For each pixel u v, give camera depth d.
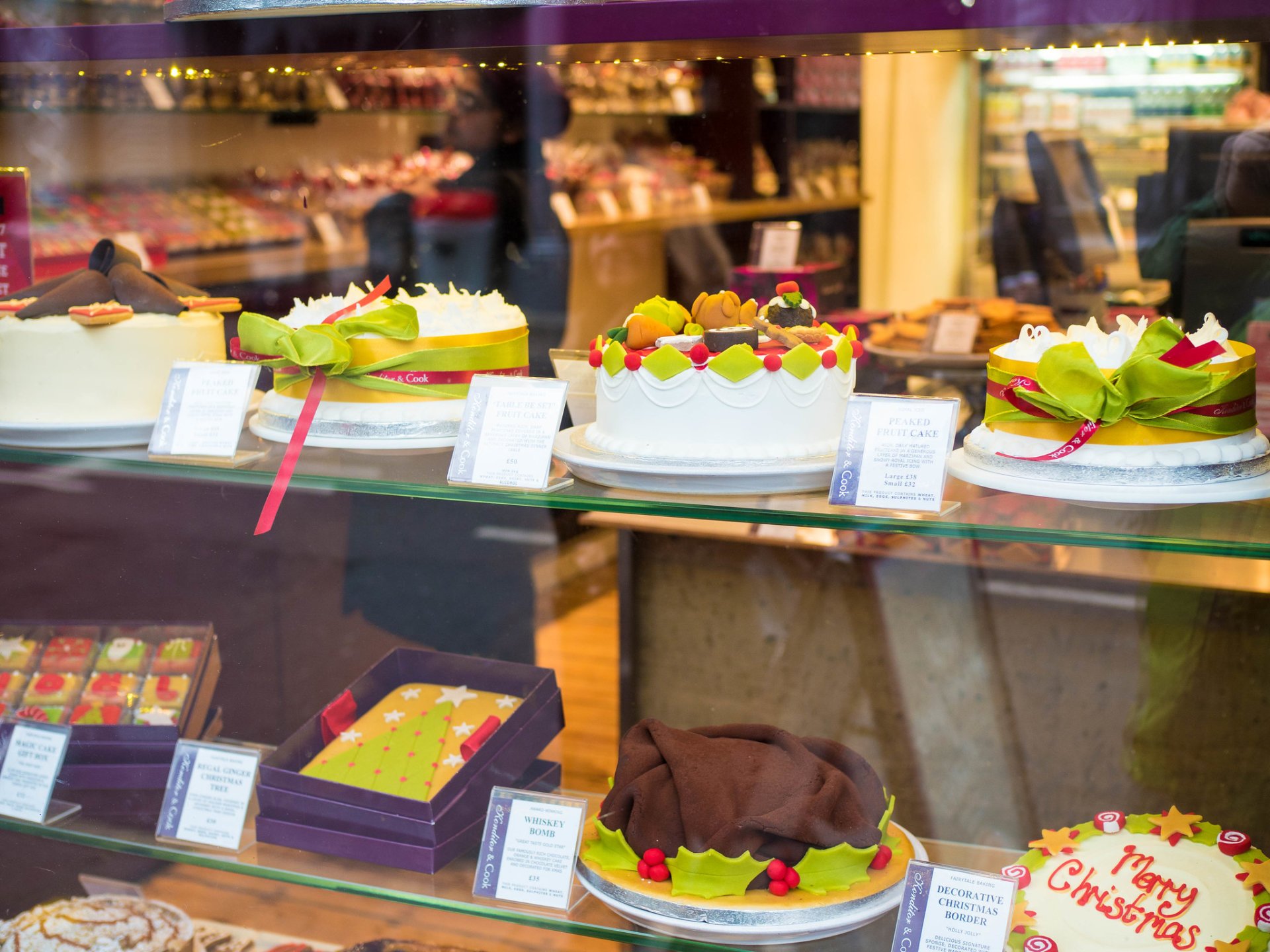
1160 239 1.47
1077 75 1.87
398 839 1.18
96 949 1.30
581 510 1.02
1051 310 1.75
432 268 1.80
